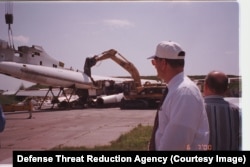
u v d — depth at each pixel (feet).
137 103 75.61
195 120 6.79
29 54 65.21
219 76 8.89
